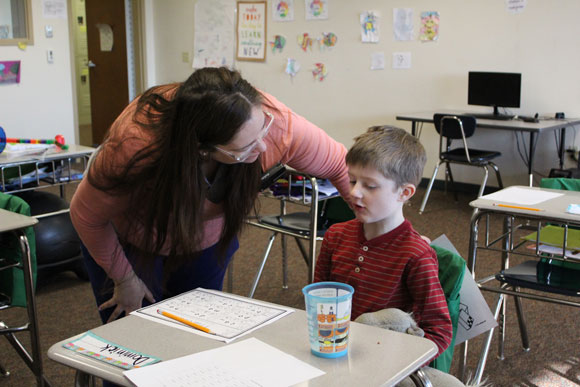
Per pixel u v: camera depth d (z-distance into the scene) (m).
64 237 3.27
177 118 1.25
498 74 5.26
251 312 1.35
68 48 6.38
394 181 1.50
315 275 1.72
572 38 5.10
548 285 2.16
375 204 1.51
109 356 1.16
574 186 2.58
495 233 4.43
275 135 1.53
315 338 1.12
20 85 6.05
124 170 1.32
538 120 4.98
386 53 6.08
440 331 1.46
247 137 1.26
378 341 1.20
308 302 1.12
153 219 1.36
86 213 1.45
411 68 5.96
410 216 4.97
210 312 1.36
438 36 5.75
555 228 2.34
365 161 1.50
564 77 5.20
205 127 1.23
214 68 1.32
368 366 1.09
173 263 1.51
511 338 2.79
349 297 1.11
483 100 5.41
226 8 7.12
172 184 1.29
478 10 5.50
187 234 1.32
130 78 7.90
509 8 5.35
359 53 6.25
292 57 6.71
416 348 1.17
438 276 1.65
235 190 1.50
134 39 7.84
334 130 6.59
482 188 5.00
